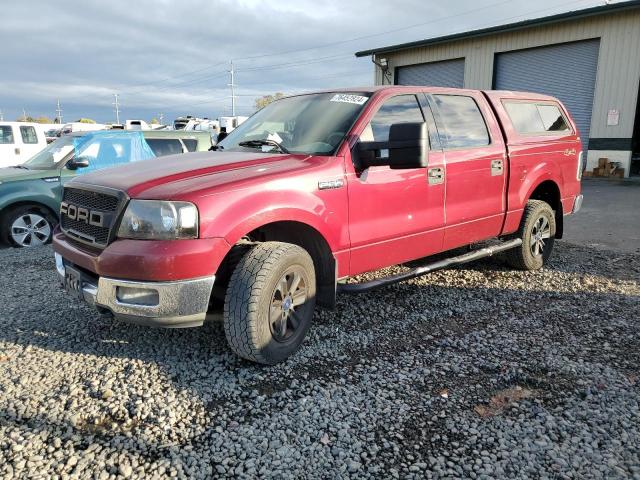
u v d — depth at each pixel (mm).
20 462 2469
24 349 3750
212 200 3094
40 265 6430
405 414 2898
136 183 3227
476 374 3365
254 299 3211
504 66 18406
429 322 4266
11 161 13969
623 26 14898
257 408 2957
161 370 3408
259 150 4090
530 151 5445
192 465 2461
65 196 3840
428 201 4387
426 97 4543
